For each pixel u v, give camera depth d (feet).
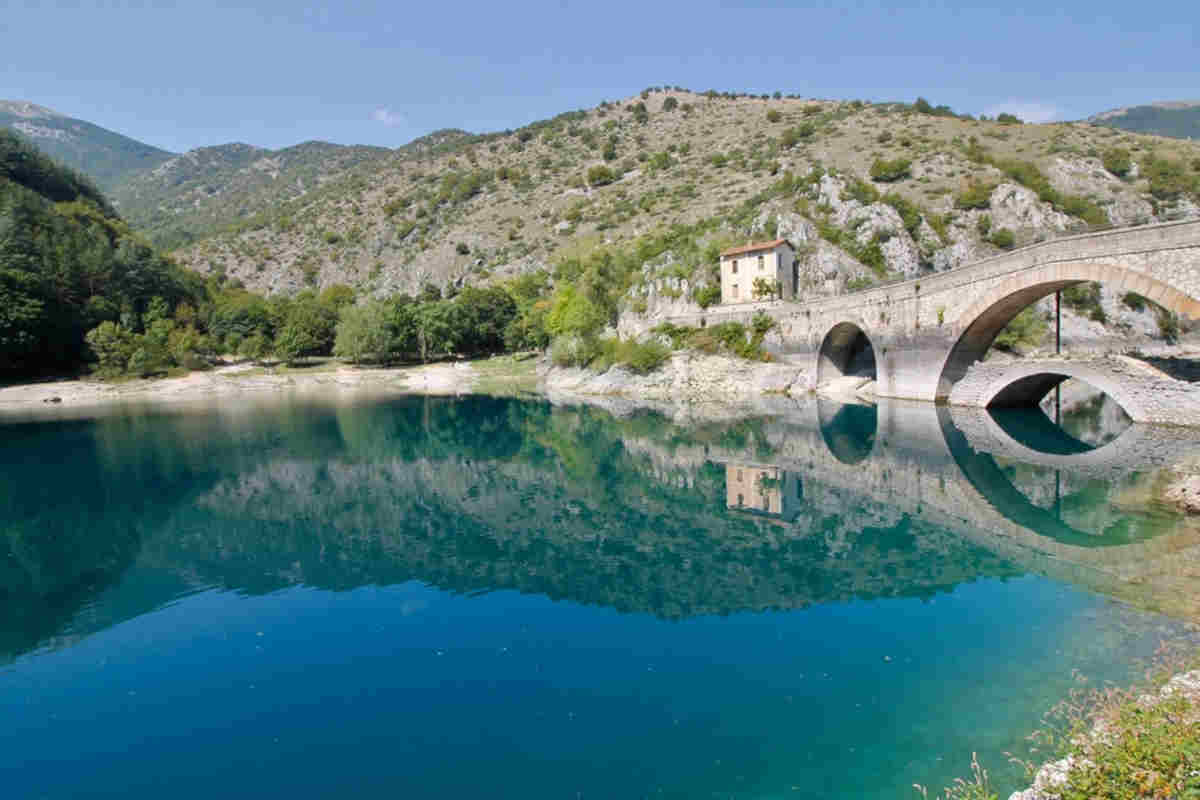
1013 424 157.89
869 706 43.24
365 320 411.34
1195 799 24.80
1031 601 58.13
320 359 437.58
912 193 378.32
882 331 199.21
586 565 75.82
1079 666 45.93
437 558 80.18
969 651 49.80
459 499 111.96
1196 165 372.38
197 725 45.01
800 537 83.15
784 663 49.98
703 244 340.39
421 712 45.42
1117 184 373.20
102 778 39.60
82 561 82.28
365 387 344.90
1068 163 390.42
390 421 216.13
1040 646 49.52
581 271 446.19
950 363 179.22
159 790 38.22
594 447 159.02
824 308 223.71
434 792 36.81
